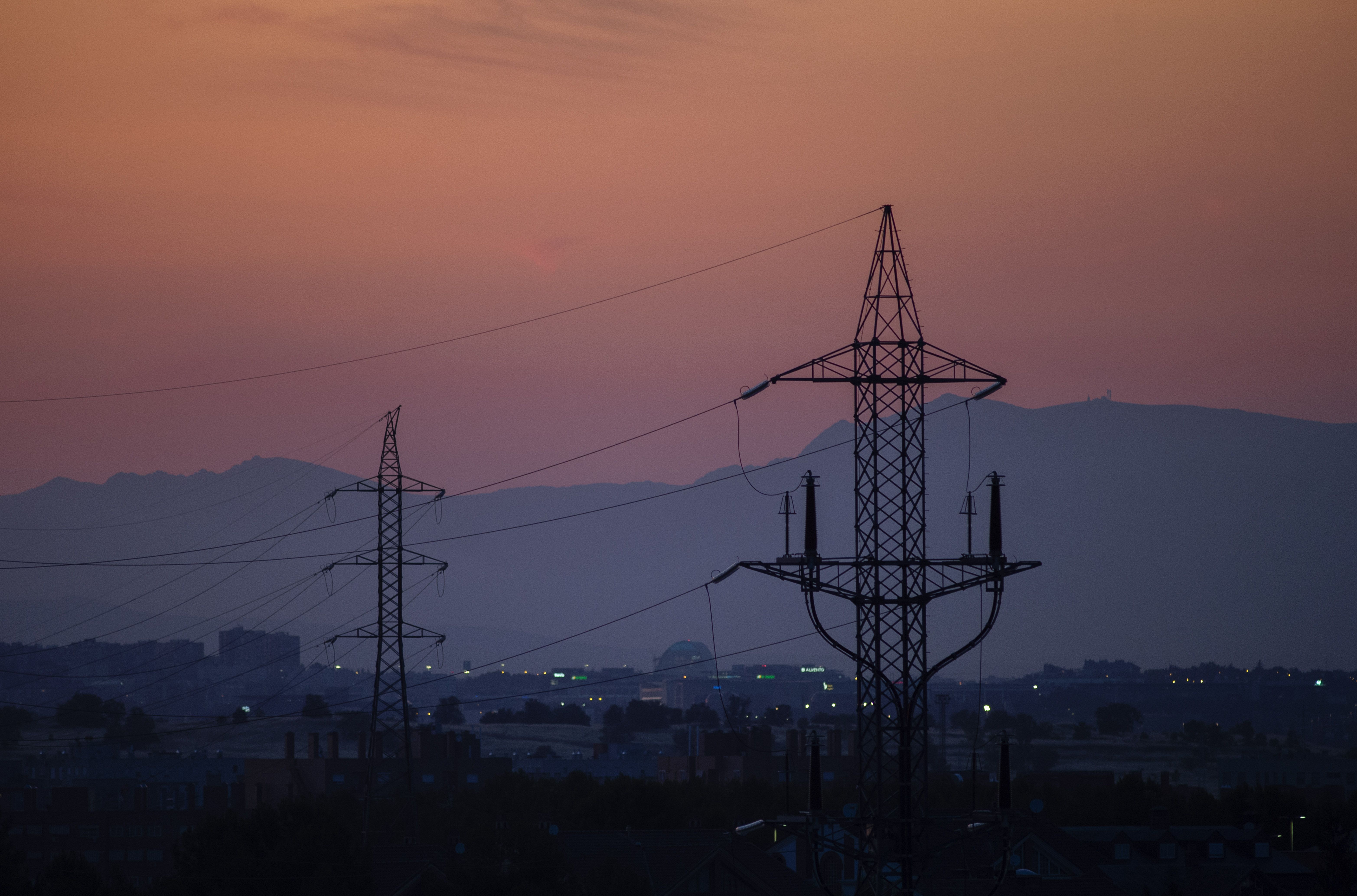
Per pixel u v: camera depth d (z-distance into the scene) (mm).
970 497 171375
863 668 167875
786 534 170000
